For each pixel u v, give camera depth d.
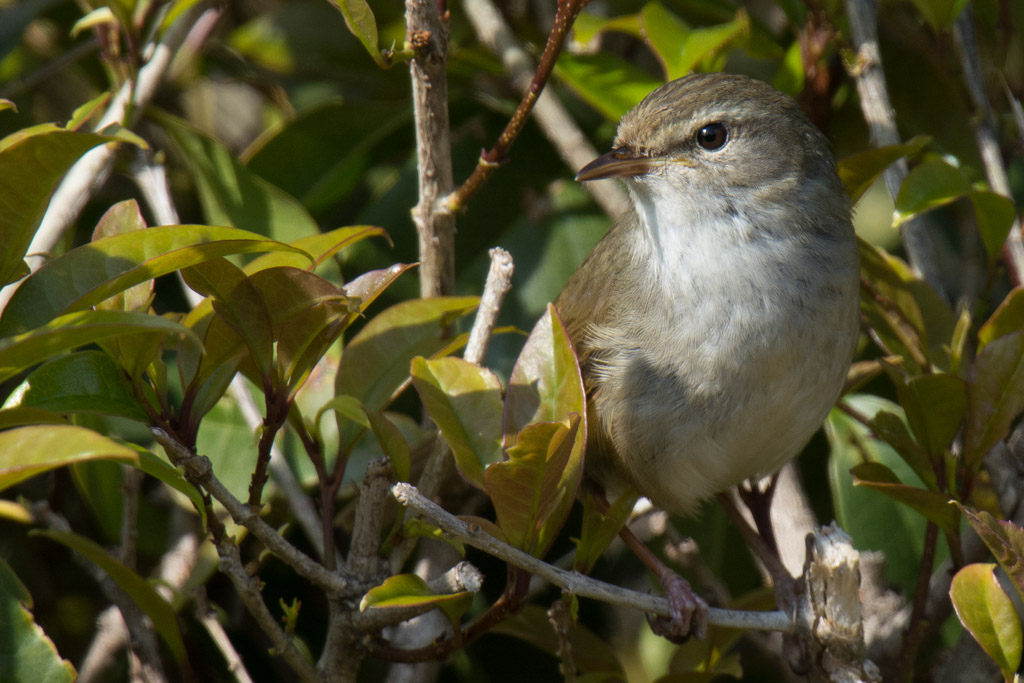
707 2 9.53
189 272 5.34
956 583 5.67
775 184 7.39
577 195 9.48
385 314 6.72
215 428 7.72
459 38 10.12
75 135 4.71
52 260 5.11
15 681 5.40
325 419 7.37
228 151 8.48
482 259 9.33
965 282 9.52
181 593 7.27
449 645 5.76
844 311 7.29
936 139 9.64
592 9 10.55
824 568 6.31
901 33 9.10
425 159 6.78
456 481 8.36
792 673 7.84
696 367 7.19
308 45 10.21
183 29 8.65
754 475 7.74
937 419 6.55
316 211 9.67
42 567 9.02
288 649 5.85
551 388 5.74
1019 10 9.23
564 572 5.52
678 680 7.03
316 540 7.09
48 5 9.54
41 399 5.28
